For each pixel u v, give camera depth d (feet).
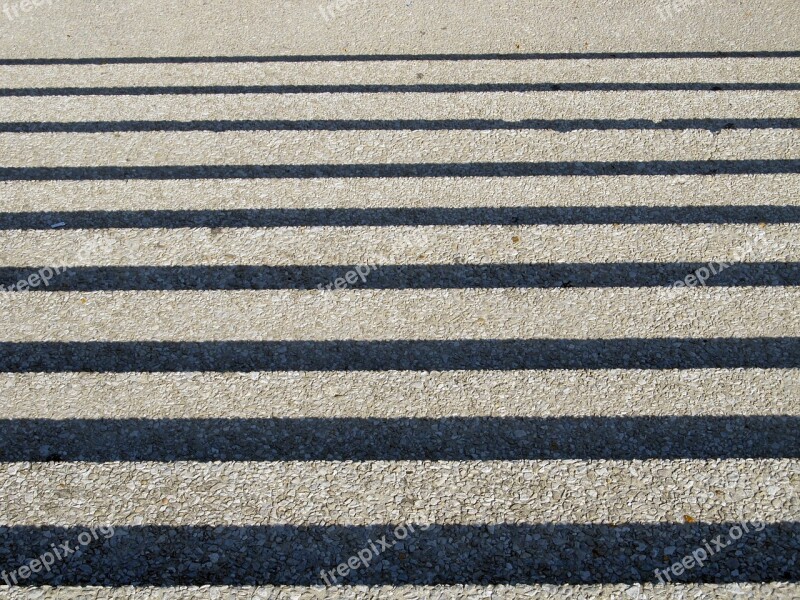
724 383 12.08
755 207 14.80
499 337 12.82
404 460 11.27
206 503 10.81
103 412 11.91
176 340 12.91
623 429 11.57
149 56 18.99
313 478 11.08
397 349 12.70
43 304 13.47
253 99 17.63
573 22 19.62
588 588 9.91
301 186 15.51
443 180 15.55
